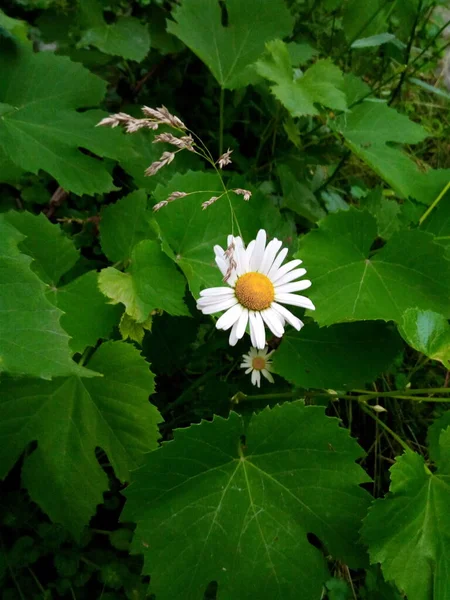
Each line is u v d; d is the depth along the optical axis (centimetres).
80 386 20
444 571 19
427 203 28
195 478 20
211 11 30
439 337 21
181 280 22
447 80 49
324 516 20
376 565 26
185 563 19
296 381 23
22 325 15
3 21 24
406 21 34
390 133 30
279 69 27
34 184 30
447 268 22
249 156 37
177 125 20
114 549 25
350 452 20
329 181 35
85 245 30
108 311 21
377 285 22
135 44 30
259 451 20
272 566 20
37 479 20
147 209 24
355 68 40
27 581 23
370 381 24
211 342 26
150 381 20
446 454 20
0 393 19
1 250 16
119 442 20
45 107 25
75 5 31
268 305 20
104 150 25
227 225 24
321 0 34
